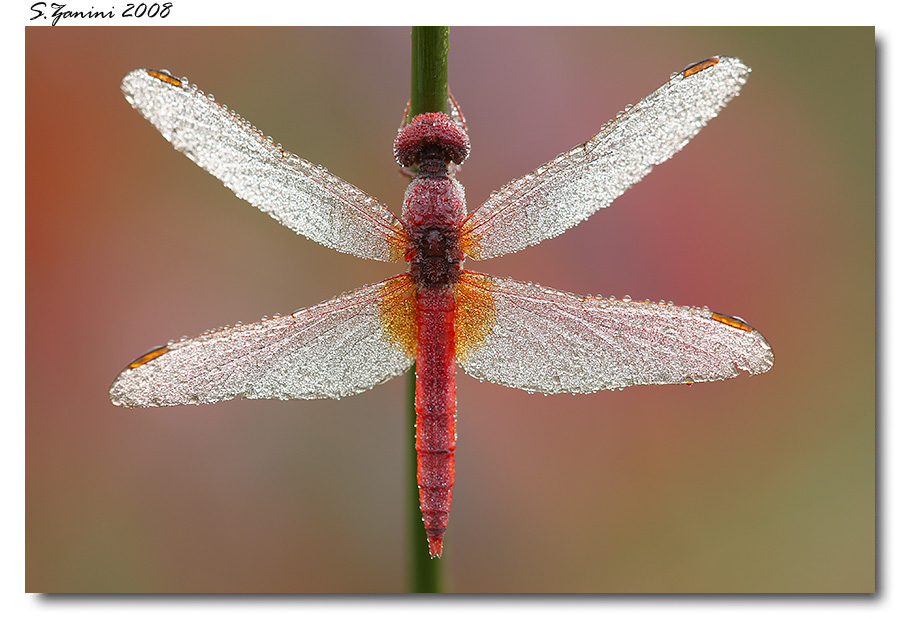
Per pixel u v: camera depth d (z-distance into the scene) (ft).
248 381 1.00
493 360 1.02
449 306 1.02
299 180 1.01
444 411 1.01
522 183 1.02
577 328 1.01
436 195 1.02
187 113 0.99
